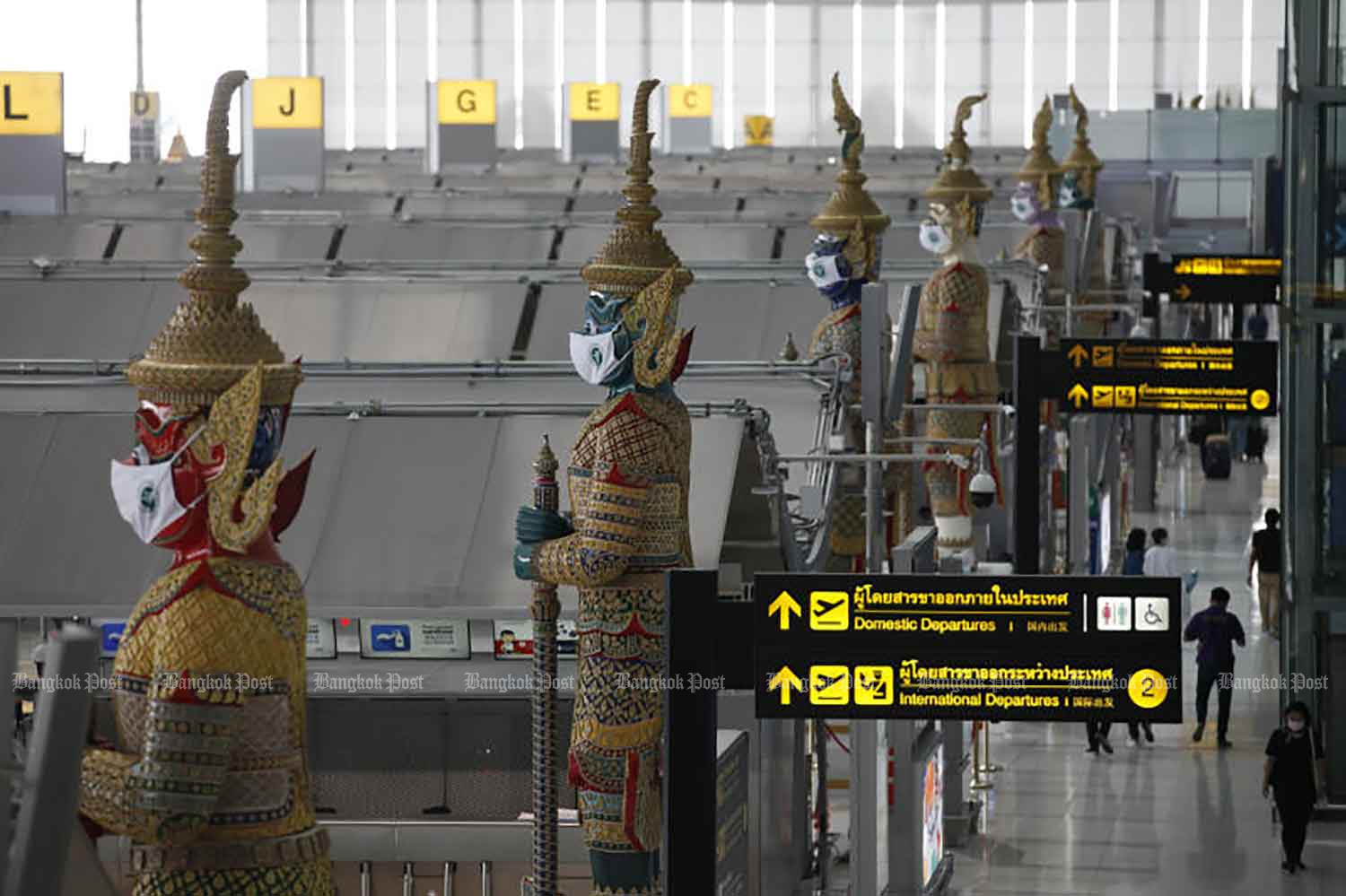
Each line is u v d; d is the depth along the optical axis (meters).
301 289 26.50
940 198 23.77
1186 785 21.25
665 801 9.47
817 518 17.34
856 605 9.41
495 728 15.15
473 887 14.83
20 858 6.04
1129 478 40.00
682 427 12.62
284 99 43.22
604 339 12.34
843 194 20.36
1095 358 19.91
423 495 16.05
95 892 8.28
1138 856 18.50
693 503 15.38
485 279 26.73
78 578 15.30
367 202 42.72
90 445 16.28
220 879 8.52
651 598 12.52
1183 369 19.86
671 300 12.40
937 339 23.66
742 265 30.14
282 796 8.64
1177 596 9.30
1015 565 19.55
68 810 6.11
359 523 15.85
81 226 33.94
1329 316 19.45
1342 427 19.50
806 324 25.59
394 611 15.23
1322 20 19.28
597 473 12.27
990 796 20.78
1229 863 18.27
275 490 8.53
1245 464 49.00
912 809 15.60
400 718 15.11
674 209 43.31
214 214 8.82
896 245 35.50
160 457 8.66
